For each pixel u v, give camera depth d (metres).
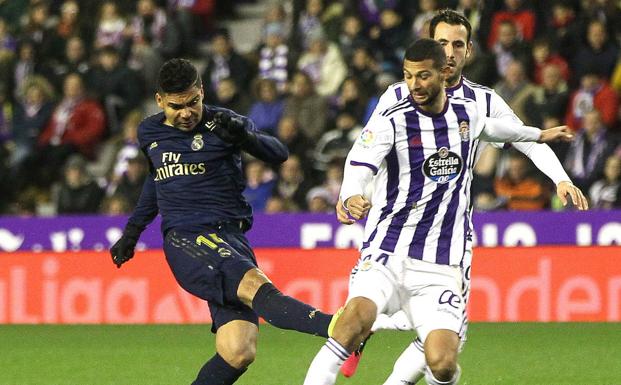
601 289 31.67
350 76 40.66
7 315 34.06
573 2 42.12
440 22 18.75
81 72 46.50
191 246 18.02
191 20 47.44
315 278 32.50
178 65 17.59
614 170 36.59
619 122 39.28
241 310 17.86
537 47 40.81
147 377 24.98
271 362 26.84
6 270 34.06
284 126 40.19
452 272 17.27
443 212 17.17
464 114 17.14
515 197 36.75
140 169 40.12
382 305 16.95
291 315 16.84
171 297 33.38
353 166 17.00
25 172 44.84
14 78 47.38
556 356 27.25
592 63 40.06
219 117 17.58
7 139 47.06
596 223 32.78
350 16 43.44
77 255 33.69
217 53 44.59
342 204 17.14
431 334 16.69
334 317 16.58
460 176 17.25
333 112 41.62
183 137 18.38
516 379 24.27
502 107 18.94
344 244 33.75
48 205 44.62
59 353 28.69
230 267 17.61
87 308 33.62
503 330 31.81
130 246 19.64
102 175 45.28
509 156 37.31
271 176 40.03
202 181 18.36
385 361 26.86
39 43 48.12
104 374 25.45
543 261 31.92
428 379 16.92
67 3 49.38
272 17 46.09
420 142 17.05
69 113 45.03
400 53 43.28
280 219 34.16
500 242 33.16
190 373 25.47
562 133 17.59
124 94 45.91
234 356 17.41
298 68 43.75
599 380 24.08
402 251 17.22
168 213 18.47
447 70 16.78
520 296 32.03
